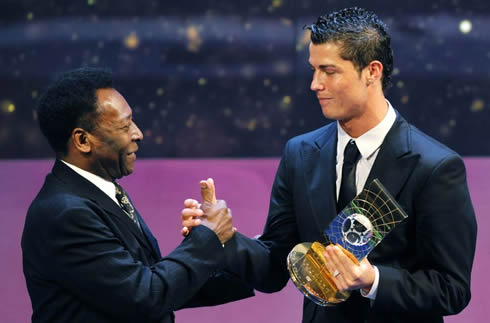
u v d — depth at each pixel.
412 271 6.04
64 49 18.94
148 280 5.61
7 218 12.96
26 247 5.73
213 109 18.52
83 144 5.76
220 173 15.80
